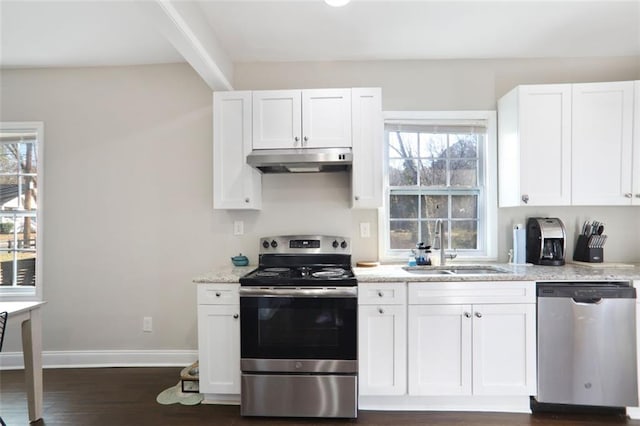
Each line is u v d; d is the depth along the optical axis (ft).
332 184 9.02
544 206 8.71
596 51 8.69
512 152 8.21
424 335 6.90
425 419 6.77
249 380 6.82
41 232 9.36
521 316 6.84
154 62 9.24
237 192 8.15
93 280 9.36
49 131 9.39
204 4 6.61
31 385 6.73
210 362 7.10
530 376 6.82
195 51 6.75
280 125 8.04
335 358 6.73
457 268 8.11
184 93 9.29
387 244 9.20
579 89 7.81
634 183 7.71
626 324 6.68
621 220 8.84
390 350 6.90
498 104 8.89
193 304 9.29
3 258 9.70
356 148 7.96
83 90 9.39
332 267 8.47
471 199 9.28
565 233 8.39
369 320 6.90
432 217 9.26
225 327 7.07
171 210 9.30
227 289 7.06
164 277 9.32
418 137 9.26
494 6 6.82
